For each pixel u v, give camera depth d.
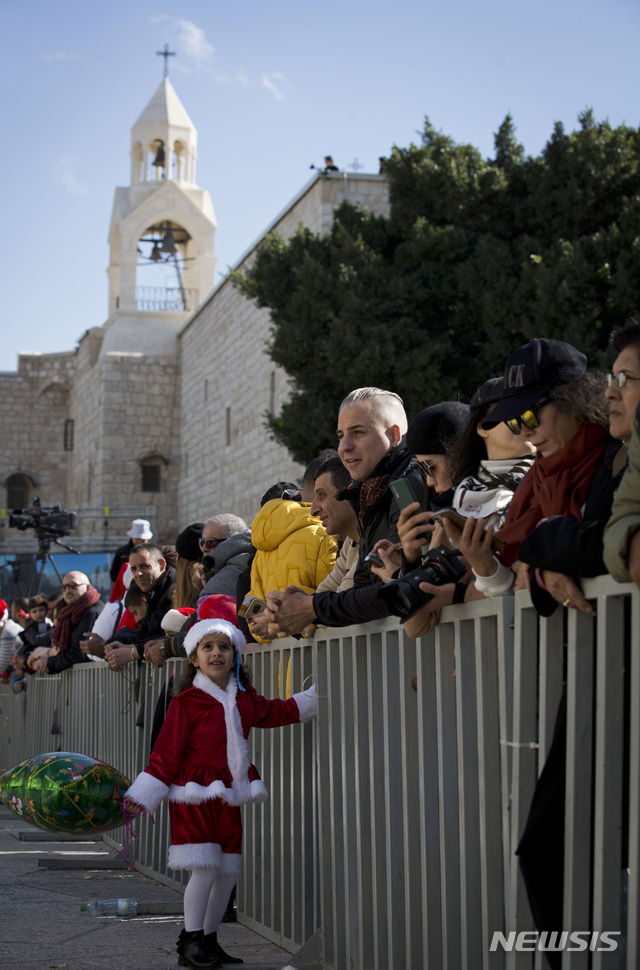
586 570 2.25
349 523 4.32
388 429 3.87
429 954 3.05
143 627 6.91
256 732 4.86
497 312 17.39
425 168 19.14
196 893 3.89
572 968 2.36
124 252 43.22
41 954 4.07
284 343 19.11
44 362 50.22
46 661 9.03
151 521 40.56
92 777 4.74
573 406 2.55
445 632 3.06
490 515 3.00
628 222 17.55
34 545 40.88
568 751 2.40
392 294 18.47
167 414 42.66
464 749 2.90
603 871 2.27
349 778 3.72
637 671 2.16
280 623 3.74
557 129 18.98
